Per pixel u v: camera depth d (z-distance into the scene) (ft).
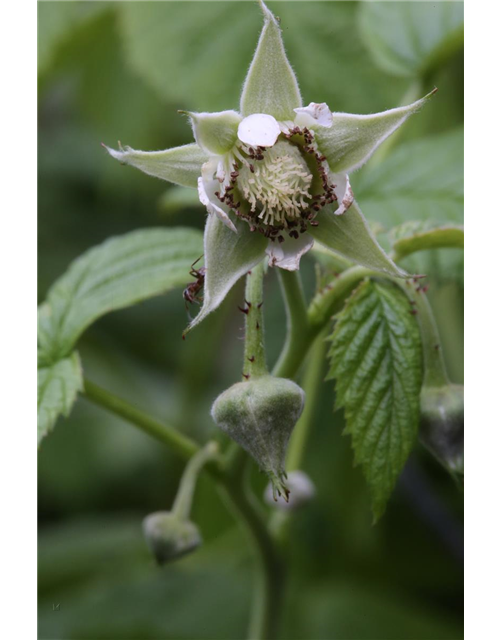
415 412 0.53
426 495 0.68
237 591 0.71
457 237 0.53
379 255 0.50
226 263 0.50
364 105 0.69
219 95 0.69
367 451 0.53
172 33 0.70
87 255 0.59
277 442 0.50
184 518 0.55
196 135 0.50
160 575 0.72
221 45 0.70
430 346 0.53
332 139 0.50
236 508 0.56
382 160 0.62
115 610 0.71
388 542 0.71
